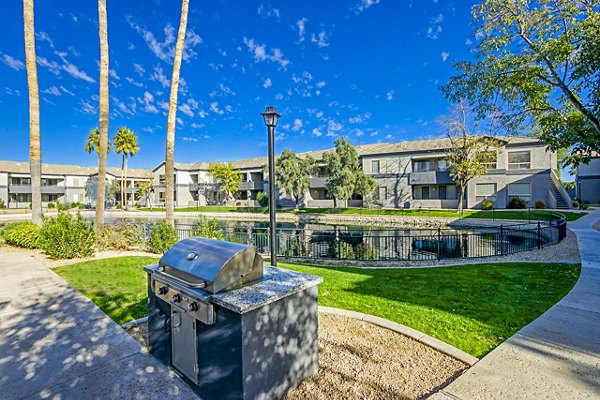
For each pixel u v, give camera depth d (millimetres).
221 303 2098
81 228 8125
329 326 3613
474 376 2562
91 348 3129
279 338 2312
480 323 3662
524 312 4012
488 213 20953
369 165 29953
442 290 5039
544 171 22469
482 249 10617
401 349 3068
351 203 31031
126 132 39125
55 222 8094
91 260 7586
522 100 8672
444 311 4070
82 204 42062
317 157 34594
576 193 30438
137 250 9688
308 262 8680
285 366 2369
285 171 29562
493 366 2715
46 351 3064
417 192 28281
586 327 3502
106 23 10883
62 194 45906
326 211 28125
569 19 7297
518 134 9547
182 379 2590
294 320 2451
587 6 6934
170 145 10797
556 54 7301
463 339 3252
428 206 26938
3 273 6129
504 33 8102
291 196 32031
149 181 45844
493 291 4957
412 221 21781
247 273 2469
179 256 2689
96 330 3541
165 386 2508
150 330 2986
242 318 2031
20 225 10172
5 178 40781
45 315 3967
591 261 7059
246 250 2469
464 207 25453
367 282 5582
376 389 2439
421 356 2938
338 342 3217
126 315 4004
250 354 2088
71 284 5387
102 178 10922
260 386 2164
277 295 2244
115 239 9906
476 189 24562
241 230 11484
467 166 20953
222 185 38312
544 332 3383
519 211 20672
